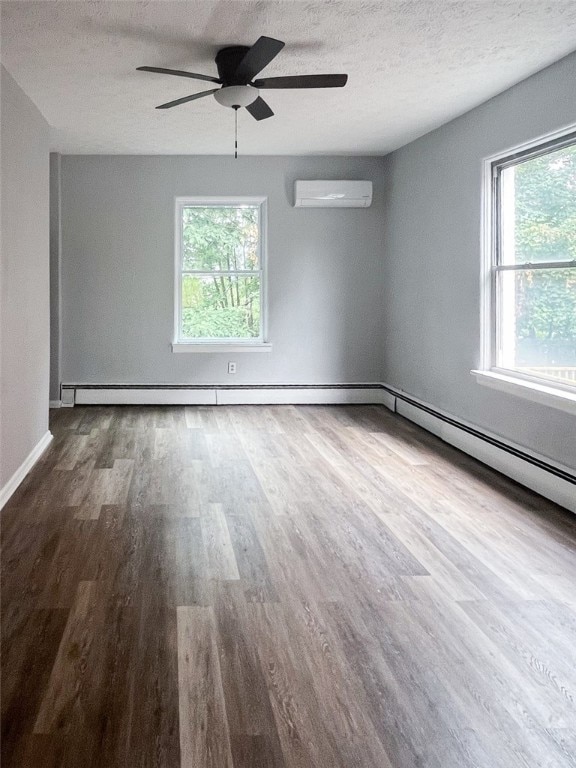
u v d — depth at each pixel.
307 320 7.77
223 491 4.43
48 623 2.63
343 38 3.87
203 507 4.10
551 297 4.44
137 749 1.89
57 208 7.40
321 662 2.36
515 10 3.47
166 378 7.70
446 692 2.18
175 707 2.09
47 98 5.00
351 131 6.27
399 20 3.61
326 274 7.75
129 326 7.63
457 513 4.00
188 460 5.25
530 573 3.13
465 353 5.58
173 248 7.59
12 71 4.36
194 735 1.95
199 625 2.62
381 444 5.86
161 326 7.65
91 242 7.52
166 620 2.66
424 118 5.72
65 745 1.90
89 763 1.83
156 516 3.92
